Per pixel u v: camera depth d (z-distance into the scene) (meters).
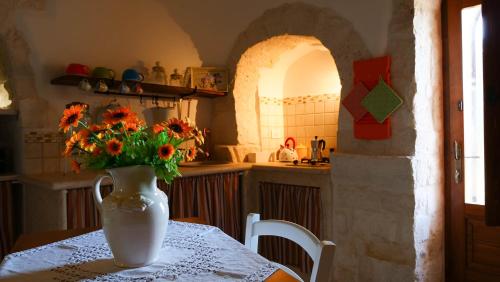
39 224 2.41
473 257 2.43
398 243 2.30
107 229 1.07
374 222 2.41
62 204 2.15
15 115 2.60
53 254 1.22
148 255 1.09
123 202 1.05
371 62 2.45
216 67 3.49
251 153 3.43
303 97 3.75
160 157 1.06
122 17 3.09
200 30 3.56
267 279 0.99
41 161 2.63
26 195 2.59
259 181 3.19
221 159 3.49
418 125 2.30
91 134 1.10
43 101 2.66
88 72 2.68
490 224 0.83
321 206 2.77
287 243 2.97
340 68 2.66
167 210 1.14
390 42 2.38
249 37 3.31
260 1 3.20
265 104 3.75
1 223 2.49
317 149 3.22
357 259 2.51
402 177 2.25
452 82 2.48
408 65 2.30
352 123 2.59
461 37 2.45
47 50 2.68
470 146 2.44
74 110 1.14
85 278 1.01
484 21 0.80
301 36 2.92
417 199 2.25
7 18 2.51
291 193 2.95
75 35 2.82
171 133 1.17
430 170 2.38
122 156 1.08
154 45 3.29
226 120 3.55
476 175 2.42
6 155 2.68
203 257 1.17
